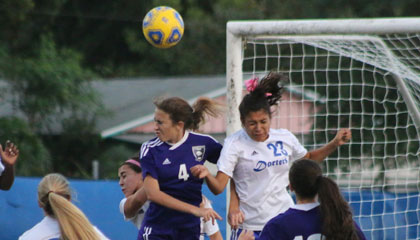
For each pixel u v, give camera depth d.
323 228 14.33
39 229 15.61
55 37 90.88
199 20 90.81
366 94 38.25
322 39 23.69
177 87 78.62
